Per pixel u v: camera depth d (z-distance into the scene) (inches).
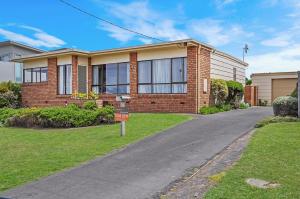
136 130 483.2
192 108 714.2
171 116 626.5
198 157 323.9
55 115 577.0
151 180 262.8
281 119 485.7
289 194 210.4
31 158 344.2
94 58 905.5
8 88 1031.0
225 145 368.8
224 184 233.8
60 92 927.7
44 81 981.2
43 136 482.3
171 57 754.8
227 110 782.5
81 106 678.5
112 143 401.7
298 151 305.6
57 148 389.4
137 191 240.2
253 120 557.0
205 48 749.3
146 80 797.2
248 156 299.4
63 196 235.1
